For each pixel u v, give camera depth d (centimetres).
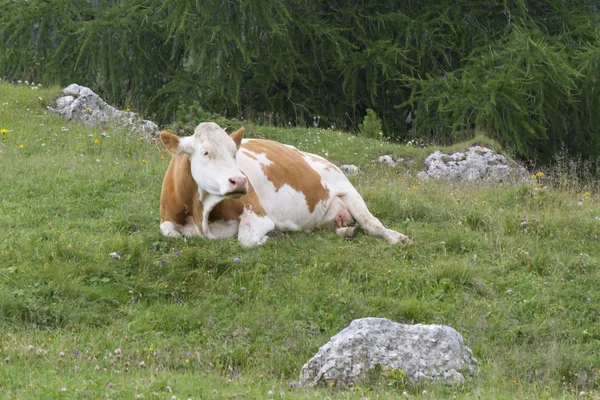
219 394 725
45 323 941
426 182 1688
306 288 1042
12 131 1748
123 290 1004
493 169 2003
